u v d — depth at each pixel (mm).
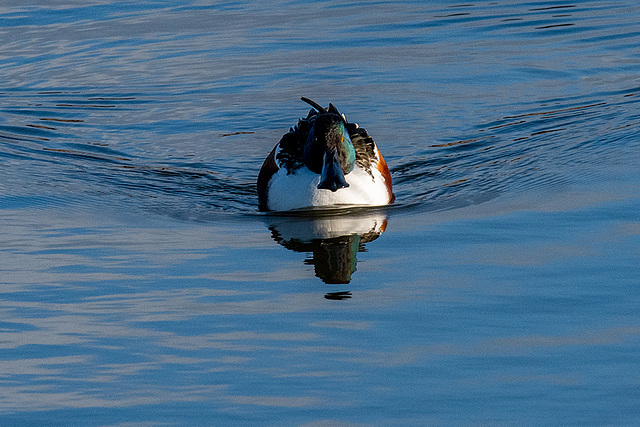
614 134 15680
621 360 8000
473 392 7555
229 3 25375
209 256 11211
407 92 18609
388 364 8094
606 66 19703
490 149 15711
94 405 7480
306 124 14234
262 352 8398
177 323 9070
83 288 10047
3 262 10906
